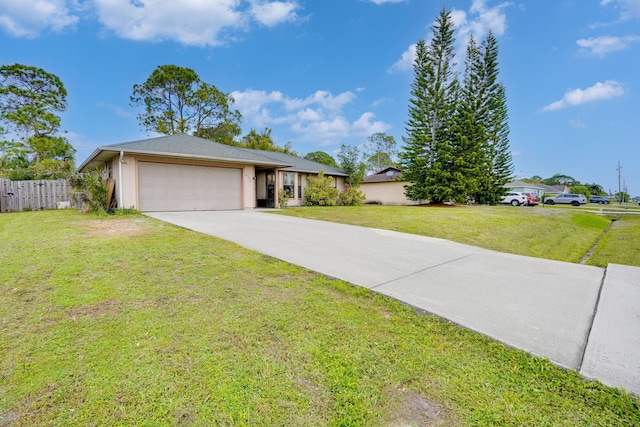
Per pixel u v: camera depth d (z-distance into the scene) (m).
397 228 8.88
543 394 1.91
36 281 3.49
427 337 2.57
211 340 2.39
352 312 2.98
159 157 10.98
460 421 1.69
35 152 23.66
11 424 1.58
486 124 20.36
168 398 1.79
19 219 8.72
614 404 1.81
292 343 2.41
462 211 14.11
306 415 1.70
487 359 2.27
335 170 19.42
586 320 2.91
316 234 7.17
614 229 13.57
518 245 8.22
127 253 4.73
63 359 2.11
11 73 23.73
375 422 1.67
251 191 13.35
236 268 4.19
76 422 1.61
